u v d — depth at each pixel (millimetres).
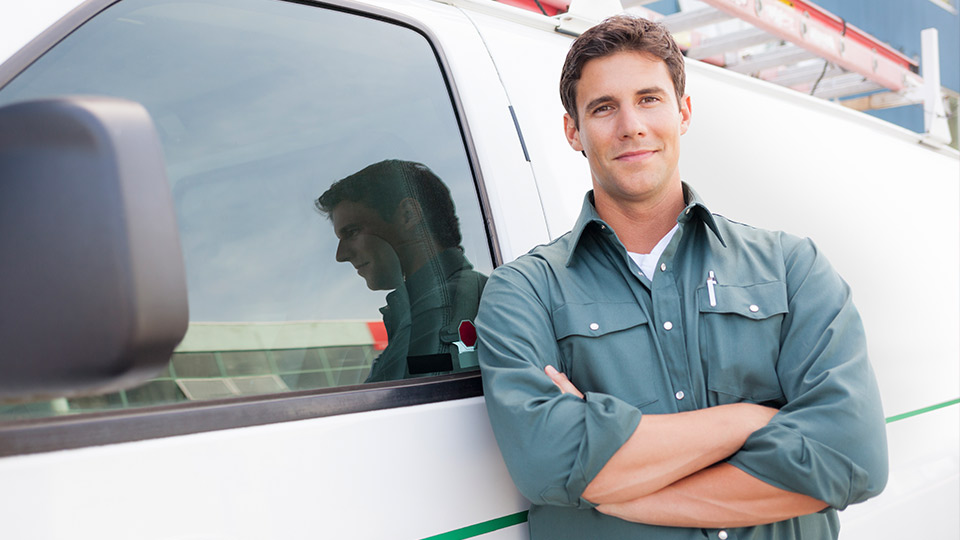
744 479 1366
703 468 1402
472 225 1668
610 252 1574
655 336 1507
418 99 1680
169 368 1185
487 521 1450
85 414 1085
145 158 814
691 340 1507
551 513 1481
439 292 1574
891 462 2375
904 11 6938
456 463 1429
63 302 802
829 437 1373
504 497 1488
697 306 1524
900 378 2543
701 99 2457
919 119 8070
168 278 810
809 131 2805
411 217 1573
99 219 790
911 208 3031
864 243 2709
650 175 1544
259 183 1380
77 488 1035
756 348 1512
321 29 1584
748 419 1409
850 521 2150
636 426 1362
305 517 1219
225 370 1242
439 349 1539
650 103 1553
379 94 1617
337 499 1259
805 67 3895
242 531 1156
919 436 2523
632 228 1612
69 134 798
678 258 1576
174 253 820
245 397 1240
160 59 1331
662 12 4484
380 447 1335
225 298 1280
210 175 1325
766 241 1621
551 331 1525
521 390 1402
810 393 1416
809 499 1371
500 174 1744
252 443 1196
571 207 1832
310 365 1340
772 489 1361
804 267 1581
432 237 1598
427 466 1386
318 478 1248
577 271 1574
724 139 2434
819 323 1514
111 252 788
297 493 1221
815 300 1535
